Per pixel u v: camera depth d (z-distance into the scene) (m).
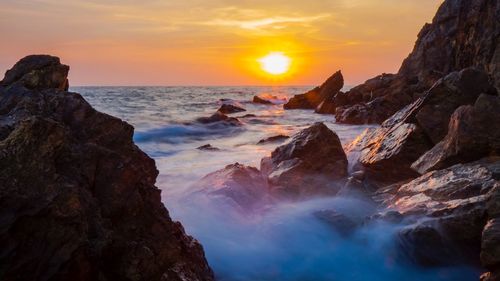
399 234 8.75
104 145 6.16
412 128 14.06
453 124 12.41
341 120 34.94
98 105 54.47
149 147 23.95
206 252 9.47
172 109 51.25
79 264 4.75
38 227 4.50
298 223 10.15
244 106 65.25
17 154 4.62
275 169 13.32
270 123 37.84
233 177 12.23
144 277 5.38
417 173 13.00
